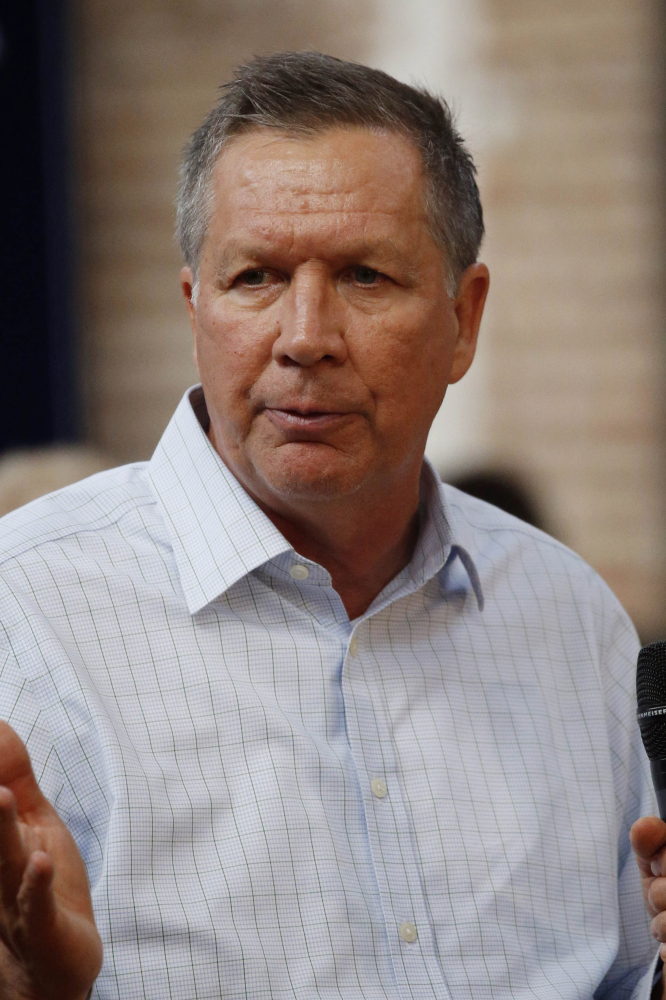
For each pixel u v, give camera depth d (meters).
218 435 5.05
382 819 4.75
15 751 3.48
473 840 4.89
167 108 14.53
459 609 5.49
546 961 4.86
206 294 4.91
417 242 4.91
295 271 4.75
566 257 14.42
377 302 4.82
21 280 14.15
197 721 4.59
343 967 4.41
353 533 5.11
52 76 14.16
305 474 4.73
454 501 6.05
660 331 14.30
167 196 14.53
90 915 3.49
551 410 14.41
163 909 4.27
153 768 4.46
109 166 14.53
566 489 14.37
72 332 14.33
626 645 5.95
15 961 3.38
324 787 4.68
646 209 14.31
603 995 5.29
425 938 4.60
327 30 14.44
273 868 4.43
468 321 5.57
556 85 14.36
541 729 5.35
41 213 14.16
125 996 4.17
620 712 5.73
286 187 4.75
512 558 5.86
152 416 14.58
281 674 4.83
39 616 4.58
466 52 14.40
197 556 4.89
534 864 4.96
